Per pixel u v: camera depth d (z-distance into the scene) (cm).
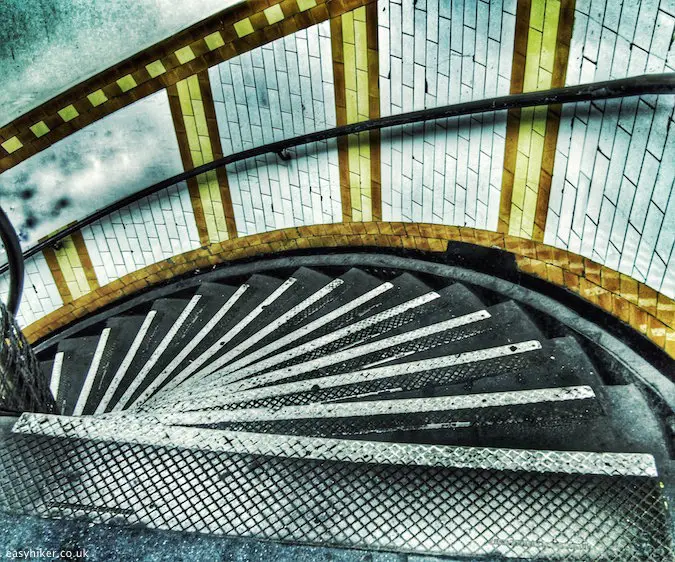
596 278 381
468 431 289
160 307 573
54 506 210
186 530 203
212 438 229
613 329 376
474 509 205
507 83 382
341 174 498
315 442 227
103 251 593
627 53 317
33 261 592
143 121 514
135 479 217
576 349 338
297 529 203
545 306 406
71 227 559
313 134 464
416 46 412
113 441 228
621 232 356
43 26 460
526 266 427
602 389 305
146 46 472
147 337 543
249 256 576
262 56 467
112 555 197
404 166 465
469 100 405
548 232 404
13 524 205
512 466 216
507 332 371
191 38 466
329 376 350
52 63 479
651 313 351
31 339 610
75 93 495
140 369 511
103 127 518
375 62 435
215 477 217
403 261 498
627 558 192
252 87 483
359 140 474
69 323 616
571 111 359
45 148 524
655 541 196
